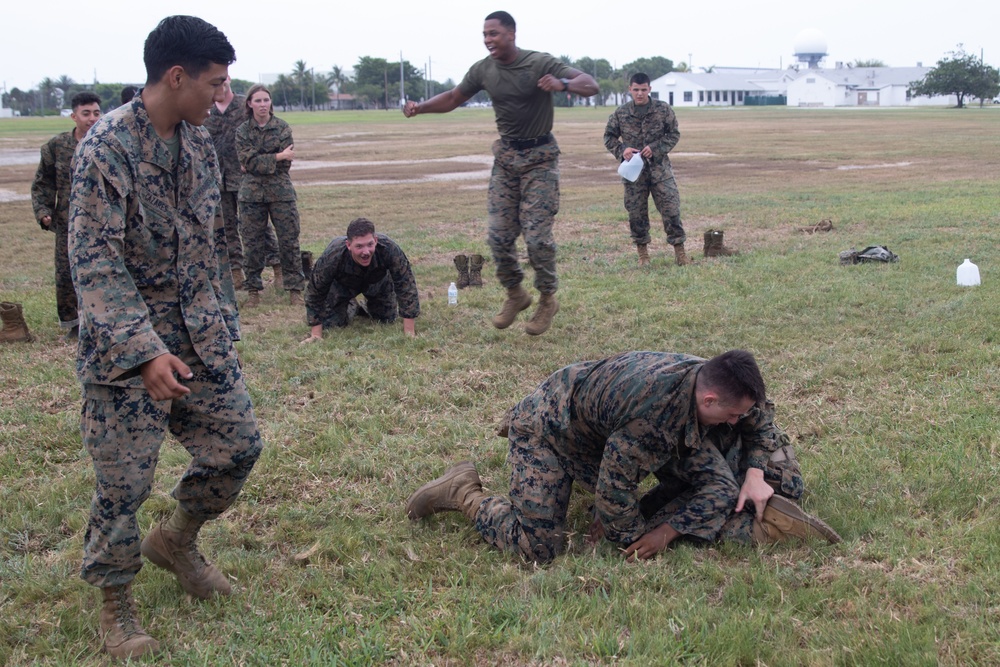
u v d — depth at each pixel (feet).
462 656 11.03
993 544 12.92
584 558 13.21
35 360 24.13
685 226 44.93
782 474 14.07
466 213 53.83
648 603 11.88
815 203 52.13
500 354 23.52
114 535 10.86
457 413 19.60
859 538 13.39
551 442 13.52
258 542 14.12
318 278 24.72
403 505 15.19
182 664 11.01
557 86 21.21
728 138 124.57
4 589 12.87
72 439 18.29
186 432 11.30
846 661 10.56
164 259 10.71
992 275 29.96
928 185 61.77
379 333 25.86
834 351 22.75
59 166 24.90
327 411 19.72
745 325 25.39
